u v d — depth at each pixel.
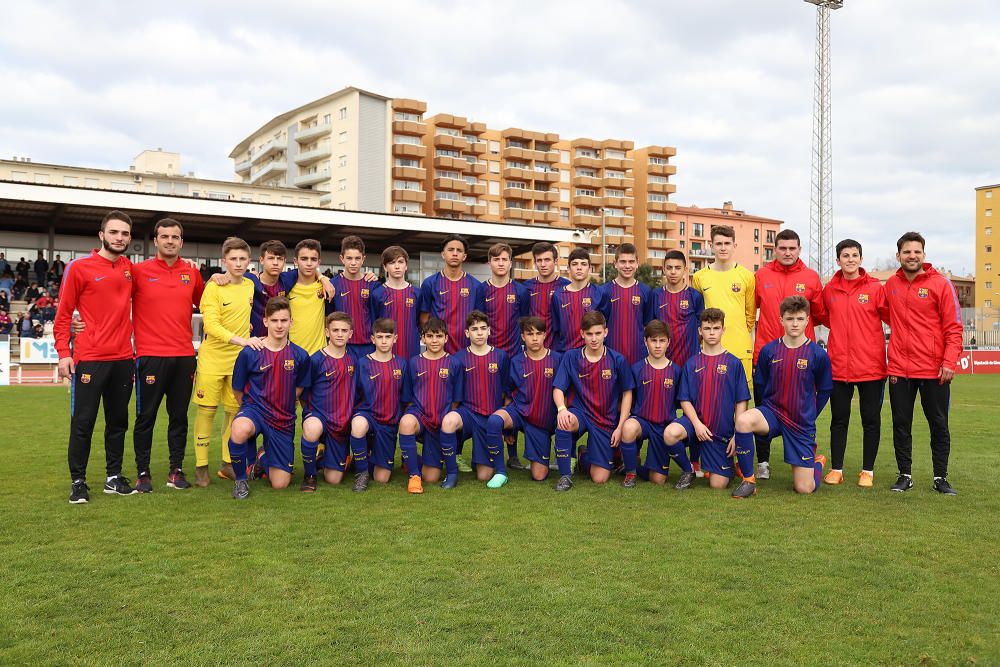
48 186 21.33
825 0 41.25
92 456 6.46
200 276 5.47
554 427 5.54
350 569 3.32
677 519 4.28
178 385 5.16
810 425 5.18
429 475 5.50
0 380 15.21
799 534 3.94
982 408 11.12
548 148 64.94
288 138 62.03
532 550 3.62
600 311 6.12
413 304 6.22
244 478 4.90
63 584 3.12
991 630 2.70
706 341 5.33
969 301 77.56
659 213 68.50
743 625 2.73
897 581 3.20
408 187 57.00
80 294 4.75
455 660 2.43
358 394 5.45
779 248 5.85
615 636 2.63
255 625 2.71
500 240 30.06
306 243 5.70
